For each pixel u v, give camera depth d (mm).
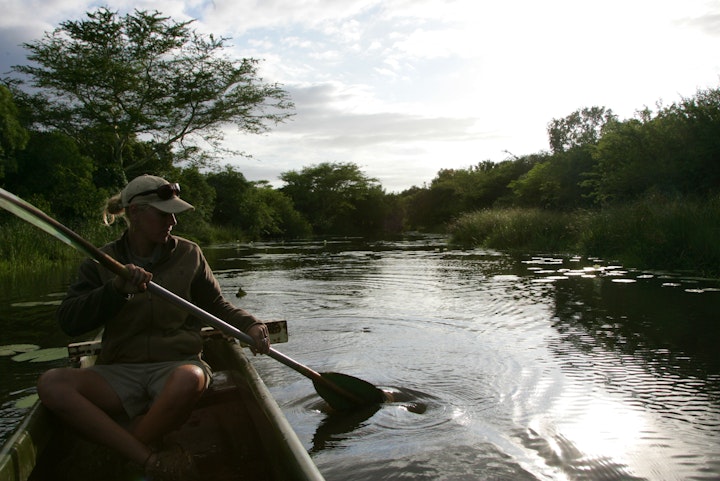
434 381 3668
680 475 2350
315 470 1590
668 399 3254
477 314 5953
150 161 25391
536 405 3191
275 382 3707
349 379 3191
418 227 53125
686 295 6770
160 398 2203
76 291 2447
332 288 8258
